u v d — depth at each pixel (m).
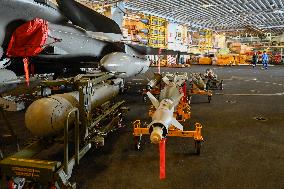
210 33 41.72
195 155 4.61
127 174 3.92
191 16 31.89
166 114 4.23
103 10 21.94
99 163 4.30
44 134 3.61
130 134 5.82
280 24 41.59
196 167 4.13
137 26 24.55
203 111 8.02
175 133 4.70
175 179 3.75
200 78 10.00
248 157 4.48
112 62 8.55
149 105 9.02
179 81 7.43
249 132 5.87
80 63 11.49
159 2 24.53
